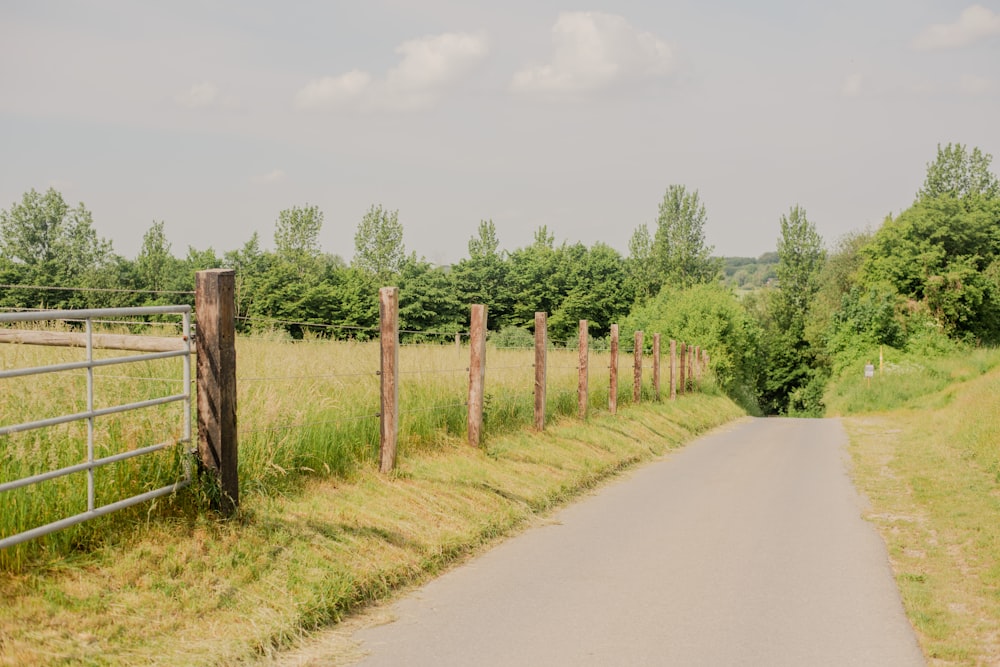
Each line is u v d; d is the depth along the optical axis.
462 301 79.62
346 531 7.35
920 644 5.79
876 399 46.19
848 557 8.41
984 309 68.06
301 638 5.54
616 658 5.41
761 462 16.67
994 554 8.45
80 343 7.11
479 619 6.19
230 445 6.74
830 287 91.56
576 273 83.94
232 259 70.75
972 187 87.12
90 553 5.62
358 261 80.06
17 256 66.38
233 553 6.21
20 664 4.34
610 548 8.64
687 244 87.19
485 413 13.03
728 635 5.92
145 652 4.80
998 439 15.95
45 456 5.82
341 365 10.42
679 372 33.09
